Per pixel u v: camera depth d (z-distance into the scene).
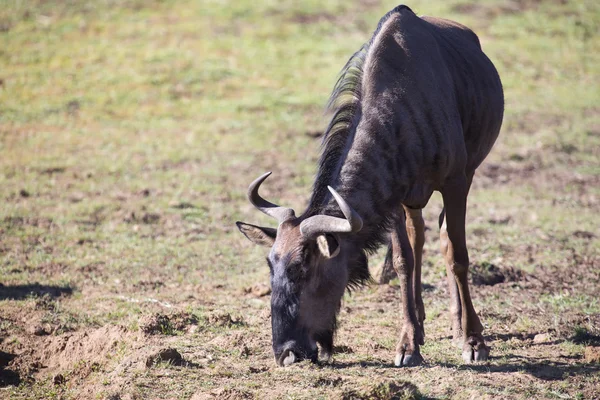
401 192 15.93
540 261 24.66
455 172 16.55
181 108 47.16
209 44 58.34
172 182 34.62
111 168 36.38
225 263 24.95
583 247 26.25
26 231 27.58
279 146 40.88
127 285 22.44
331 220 14.05
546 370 15.59
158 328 18.22
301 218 14.92
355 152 15.55
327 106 16.72
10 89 48.91
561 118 47.22
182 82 51.34
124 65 53.88
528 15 66.81
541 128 45.09
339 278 14.92
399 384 13.78
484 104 18.30
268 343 17.48
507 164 38.75
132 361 15.88
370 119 15.82
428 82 16.36
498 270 23.23
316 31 62.12
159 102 48.03
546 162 39.12
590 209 31.66
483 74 18.66
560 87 53.66
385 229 15.90
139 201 31.78
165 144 40.75
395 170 15.76
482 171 37.62
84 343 17.86
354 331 18.64
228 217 30.12
